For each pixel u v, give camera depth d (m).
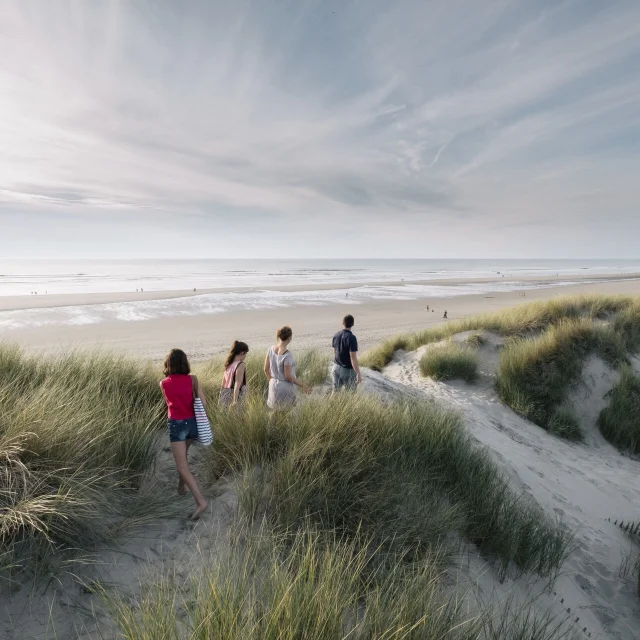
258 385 6.18
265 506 2.97
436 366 9.85
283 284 74.44
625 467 6.77
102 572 2.31
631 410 7.80
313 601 1.95
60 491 2.50
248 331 26.94
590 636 2.84
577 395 8.43
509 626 2.50
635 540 4.40
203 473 3.47
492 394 8.95
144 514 2.80
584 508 4.92
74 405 3.53
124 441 3.28
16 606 2.03
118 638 1.94
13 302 39.53
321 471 3.22
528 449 6.43
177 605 2.14
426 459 3.96
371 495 3.05
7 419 2.92
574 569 3.60
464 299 49.91
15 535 2.25
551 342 9.10
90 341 22.19
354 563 2.54
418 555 2.77
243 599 1.95
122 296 47.56
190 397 3.18
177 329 27.25
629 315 11.18
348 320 6.32
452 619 2.15
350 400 4.43
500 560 3.19
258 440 3.59
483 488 3.78
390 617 2.05
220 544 2.63
